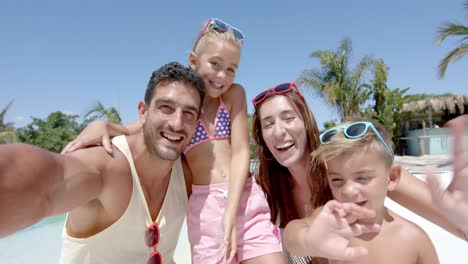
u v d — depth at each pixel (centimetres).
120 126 76
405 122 809
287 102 77
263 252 74
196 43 91
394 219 59
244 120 87
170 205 75
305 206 81
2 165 38
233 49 85
